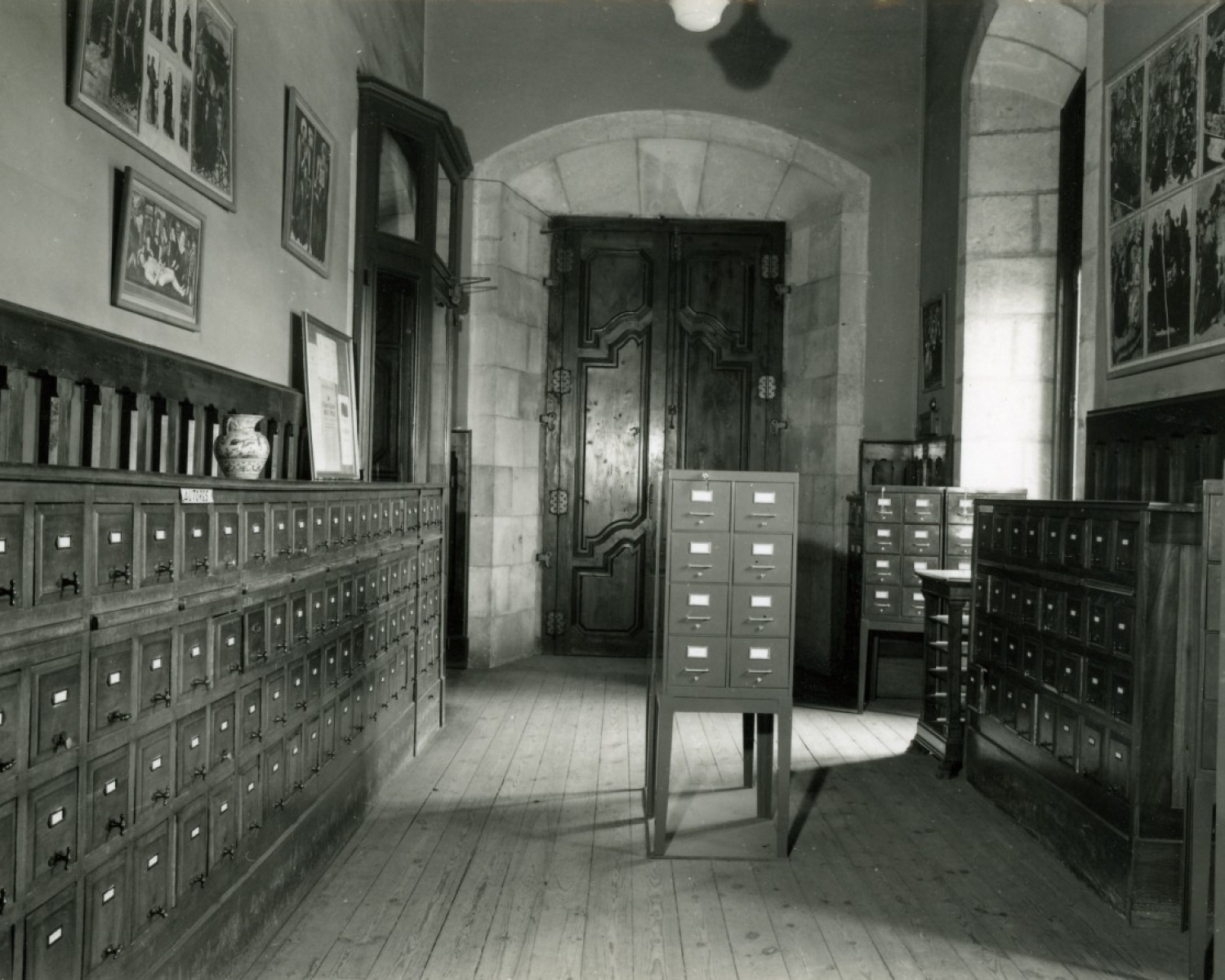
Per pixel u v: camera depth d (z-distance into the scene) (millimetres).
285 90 4770
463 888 3584
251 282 4383
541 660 8656
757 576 3928
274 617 3184
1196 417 4102
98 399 3002
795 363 8906
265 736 3105
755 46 8250
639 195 8953
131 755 2248
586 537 9086
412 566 5320
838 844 4113
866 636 6793
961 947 3178
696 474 3922
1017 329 6863
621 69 8195
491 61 8211
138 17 3262
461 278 8031
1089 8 6082
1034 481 6852
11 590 1798
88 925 2074
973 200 6902
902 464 8000
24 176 2699
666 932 3254
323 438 5090
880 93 8188
